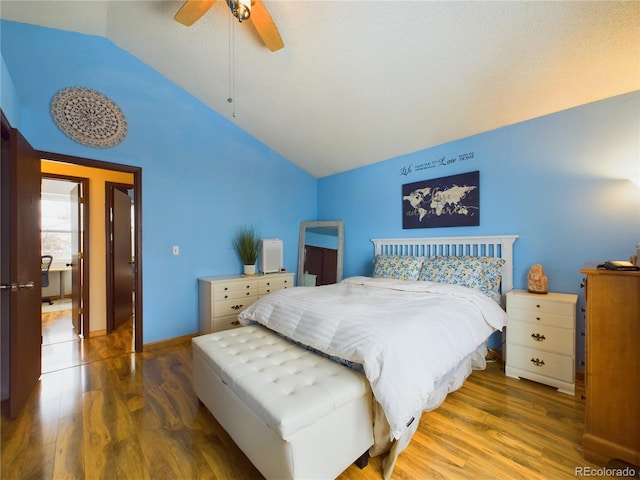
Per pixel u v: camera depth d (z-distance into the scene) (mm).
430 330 1646
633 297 1352
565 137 2365
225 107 3400
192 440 1605
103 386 2213
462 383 2070
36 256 2236
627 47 1766
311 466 1168
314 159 4176
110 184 3557
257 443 1280
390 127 3076
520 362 2297
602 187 2205
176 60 2799
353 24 2000
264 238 4086
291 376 1428
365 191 4004
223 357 1655
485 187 2832
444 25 1865
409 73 2318
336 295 2381
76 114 2596
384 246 3723
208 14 2191
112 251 3566
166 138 3141
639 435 1322
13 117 2141
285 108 3176
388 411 1271
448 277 2654
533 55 1932
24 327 1984
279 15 2059
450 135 2984
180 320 3256
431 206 3248
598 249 2225
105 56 2748
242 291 3398
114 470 1388
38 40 2439
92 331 3410
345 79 2539
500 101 2398
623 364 1370
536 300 2219
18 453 1494
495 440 1587
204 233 3461
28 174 2068
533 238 2539
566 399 2002
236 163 3754
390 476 1339
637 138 2062
